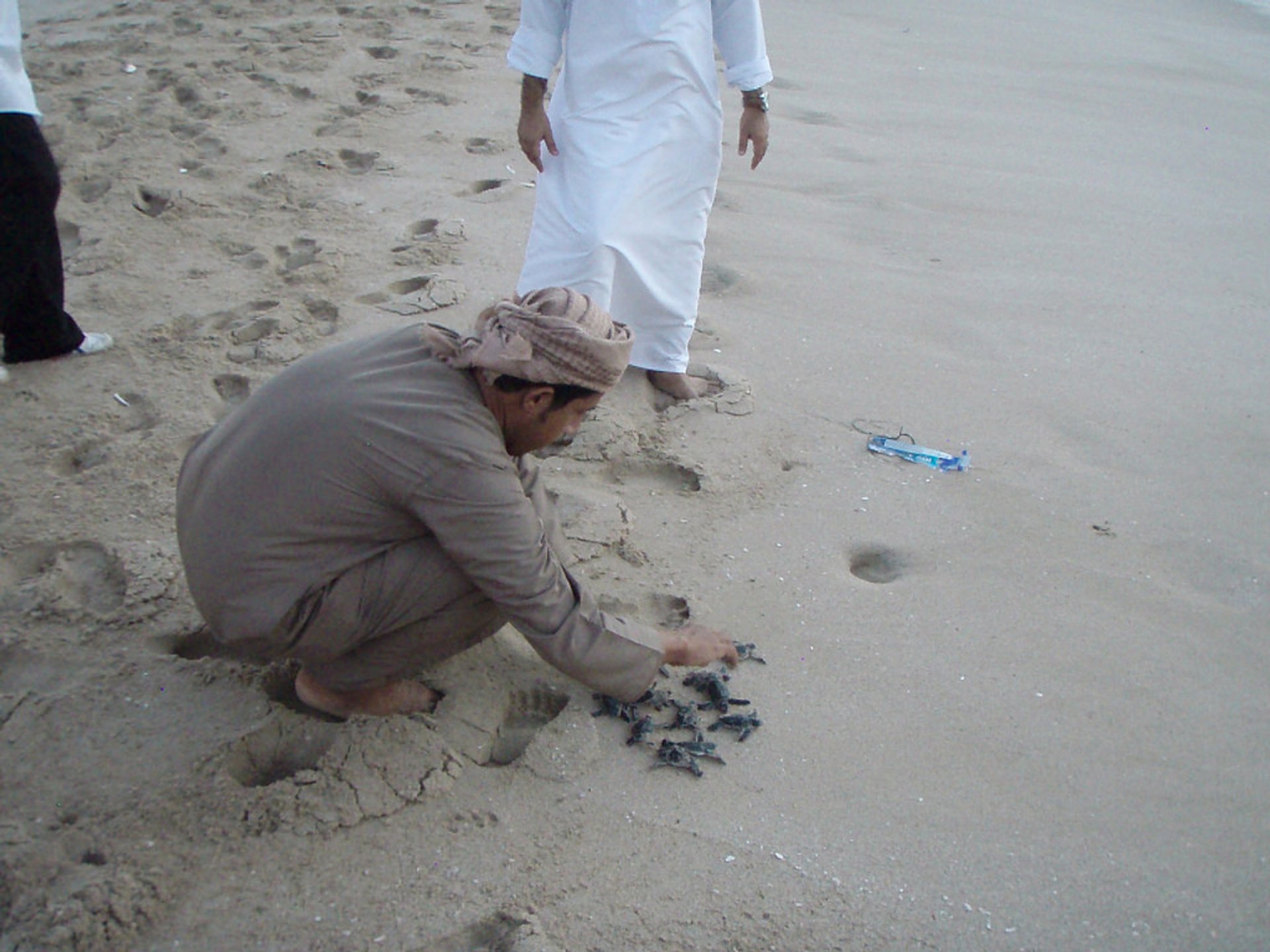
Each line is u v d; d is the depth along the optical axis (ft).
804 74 24.54
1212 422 12.27
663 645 7.95
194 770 7.63
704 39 11.23
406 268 14.97
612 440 11.40
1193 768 8.00
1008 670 8.84
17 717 8.02
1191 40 28.40
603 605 9.29
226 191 17.12
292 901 6.88
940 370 13.15
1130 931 6.85
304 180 17.71
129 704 8.18
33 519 10.08
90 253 15.01
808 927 6.81
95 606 9.21
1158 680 8.77
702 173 11.59
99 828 7.21
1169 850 7.38
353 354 7.01
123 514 10.21
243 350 12.93
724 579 9.75
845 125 21.56
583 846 7.30
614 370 6.83
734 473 11.17
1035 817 7.60
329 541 6.97
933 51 26.66
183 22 25.70
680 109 11.24
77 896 6.70
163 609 9.09
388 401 6.71
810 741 8.15
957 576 9.87
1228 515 10.74
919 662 8.89
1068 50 26.99
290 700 8.51
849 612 9.41
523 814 7.51
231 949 6.61
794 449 11.62
